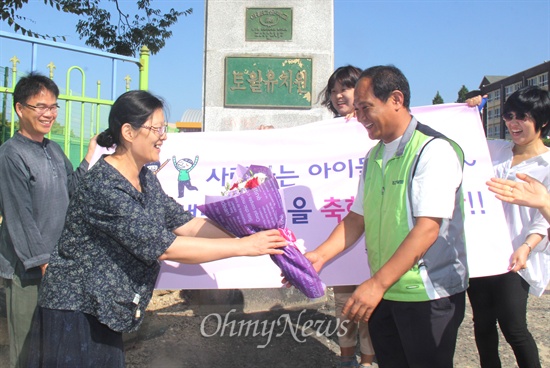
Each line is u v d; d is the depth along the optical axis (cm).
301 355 358
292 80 476
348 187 316
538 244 270
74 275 198
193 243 200
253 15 477
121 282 198
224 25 477
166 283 303
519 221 286
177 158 329
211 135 332
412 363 215
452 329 211
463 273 213
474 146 307
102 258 198
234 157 328
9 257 267
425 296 206
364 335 316
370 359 321
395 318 217
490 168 300
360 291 199
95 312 194
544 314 425
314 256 238
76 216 197
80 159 433
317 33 477
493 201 292
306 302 448
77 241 198
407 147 208
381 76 205
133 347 369
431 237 195
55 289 198
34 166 259
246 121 477
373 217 222
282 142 328
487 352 285
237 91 477
